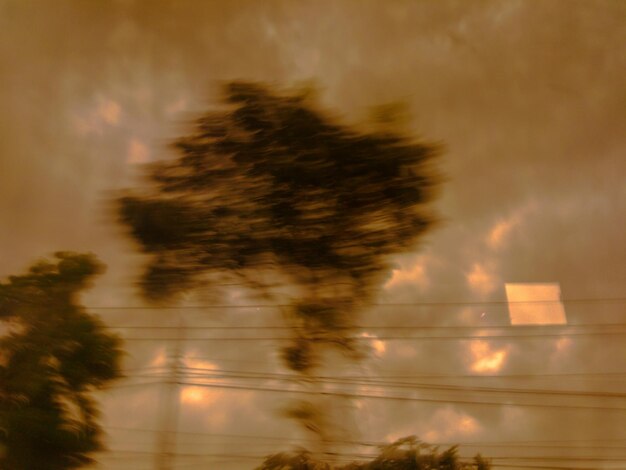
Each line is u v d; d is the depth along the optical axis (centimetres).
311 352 720
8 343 709
